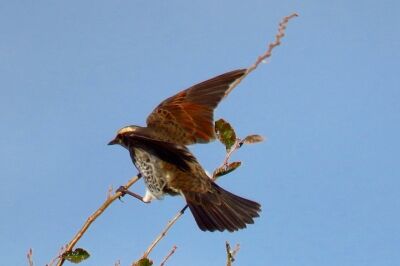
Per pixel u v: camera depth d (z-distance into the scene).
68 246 6.15
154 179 8.22
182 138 8.02
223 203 8.30
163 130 8.13
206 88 8.26
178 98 8.30
